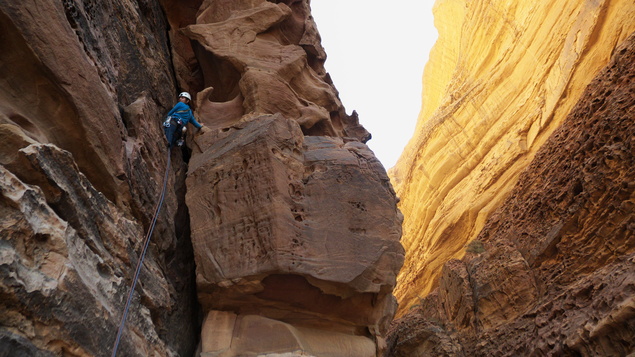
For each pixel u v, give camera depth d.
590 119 15.29
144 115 8.50
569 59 21.50
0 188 4.38
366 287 8.64
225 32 11.38
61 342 4.62
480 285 15.65
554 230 14.88
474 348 14.71
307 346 8.49
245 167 8.86
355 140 10.45
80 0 7.32
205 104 10.78
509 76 26.86
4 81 5.66
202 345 8.27
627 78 14.68
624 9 19.58
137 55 9.49
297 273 8.09
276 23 11.84
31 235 4.51
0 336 4.06
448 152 28.39
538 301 14.17
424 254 26.39
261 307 8.67
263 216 8.37
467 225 24.17
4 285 4.14
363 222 8.92
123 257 6.38
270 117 9.48
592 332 9.39
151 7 11.18
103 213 6.20
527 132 23.47
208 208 8.86
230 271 8.25
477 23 31.98
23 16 5.51
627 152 13.12
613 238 12.96
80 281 4.90
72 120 6.20
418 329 16.25
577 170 15.02
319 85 11.76
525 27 26.86
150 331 6.65
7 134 5.10
